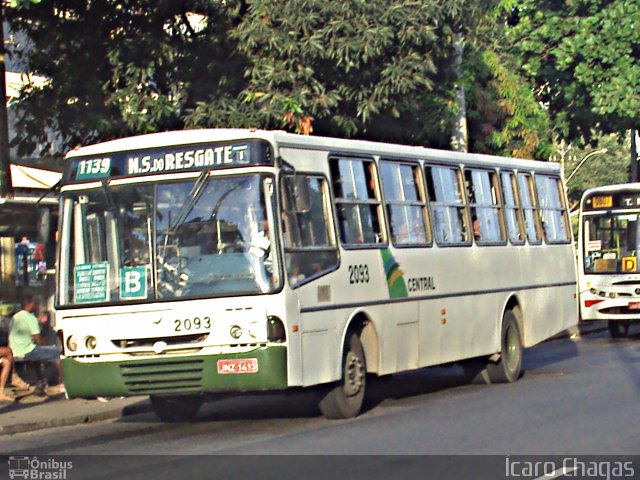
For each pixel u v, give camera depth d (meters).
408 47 20.08
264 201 13.50
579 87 33.56
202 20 21.00
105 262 13.98
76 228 14.22
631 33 32.03
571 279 22.52
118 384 13.77
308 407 16.83
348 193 15.23
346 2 19.36
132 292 13.75
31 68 20.39
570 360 23.59
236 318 13.33
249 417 15.91
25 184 21.66
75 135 20.80
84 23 19.78
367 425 14.22
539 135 30.97
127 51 19.48
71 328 14.02
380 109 20.92
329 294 14.30
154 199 13.86
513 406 15.75
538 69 33.44
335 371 14.33
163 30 19.95
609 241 29.42
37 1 16.70
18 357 18.08
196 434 14.32
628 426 13.46
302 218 14.01
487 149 30.48
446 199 17.92
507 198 20.11
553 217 22.09
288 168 13.75
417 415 15.12
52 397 18.34
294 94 19.41
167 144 13.91
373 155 15.98
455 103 24.45
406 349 16.17
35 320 17.92
